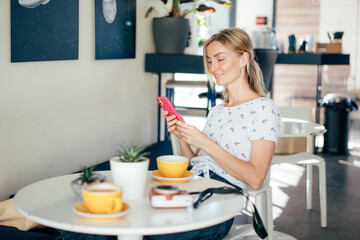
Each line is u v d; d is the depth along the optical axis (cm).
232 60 210
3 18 322
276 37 696
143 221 128
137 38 517
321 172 337
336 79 650
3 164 333
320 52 611
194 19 583
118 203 128
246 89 215
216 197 153
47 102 376
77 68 413
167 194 141
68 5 387
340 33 607
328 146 596
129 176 145
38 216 130
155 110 571
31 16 345
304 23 674
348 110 584
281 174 488
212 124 214
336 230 333
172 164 168
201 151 225
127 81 502
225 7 720
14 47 331
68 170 409
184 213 136
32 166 363
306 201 397
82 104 424
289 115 377
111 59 467
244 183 205
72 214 133
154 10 551
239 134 201
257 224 172
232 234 187
